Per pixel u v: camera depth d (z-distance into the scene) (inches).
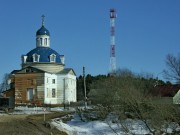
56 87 4520.2
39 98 4306.1
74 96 4717.0
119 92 1875.0
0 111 2824.8
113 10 3806.6
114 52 3764.8
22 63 4601.4
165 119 1337.4
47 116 2452.0
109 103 2210.9
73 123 2197.3
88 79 5275.6
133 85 2561.5
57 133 1667.1
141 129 1477.6
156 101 1713.8
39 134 1525.6
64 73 4530.0
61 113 2787.9
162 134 1350.9
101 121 2091.5
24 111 3016.7
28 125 1633.9
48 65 4527.6
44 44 4675.2
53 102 4443.9
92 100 2667.3
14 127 1535.4
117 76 2942.9
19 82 4392.2
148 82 2994.6
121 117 1572.3
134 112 1521.9
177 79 2333.9
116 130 1674.5
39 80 4340.6
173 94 2795.3
